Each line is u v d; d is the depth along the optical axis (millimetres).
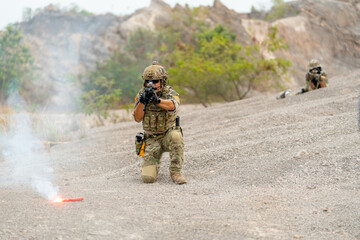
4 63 42844
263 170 6750
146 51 50000
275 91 32125
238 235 3996
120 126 15734
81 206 5117
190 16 60500
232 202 5219
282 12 65250
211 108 16594
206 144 9258
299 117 10805
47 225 4297
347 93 13766
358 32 59375
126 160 9125
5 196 5805
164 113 6859
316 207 4805
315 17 61062
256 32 61094
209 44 30641
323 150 7164
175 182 6828
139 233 4074
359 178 5848
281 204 5016
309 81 15531
